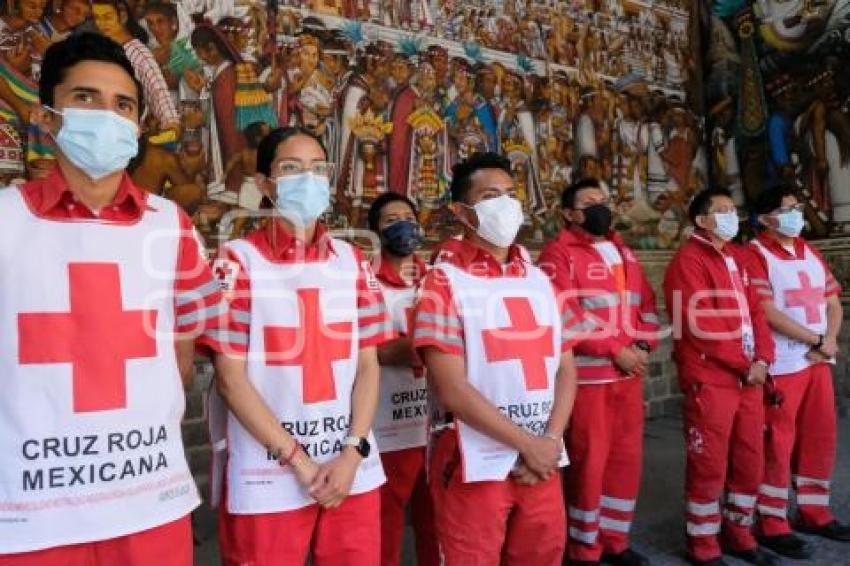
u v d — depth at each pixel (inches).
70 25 152.4
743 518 132.0
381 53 198.5
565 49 240.7
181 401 66.2
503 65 224.8
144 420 61.1
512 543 88.3
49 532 55.7
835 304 154.0
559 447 86.2
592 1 248.1
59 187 59.8
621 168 253.3
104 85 62.0
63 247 59.0
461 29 215.9
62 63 62.1
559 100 238.4
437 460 88.6
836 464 184.5
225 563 76.7
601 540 131.3
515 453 84.7
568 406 91.2
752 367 127.8
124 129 62.0
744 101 264.8
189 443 161.5
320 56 187.5
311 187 79.4
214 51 170.7
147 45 161.3
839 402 240.4
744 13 263.6
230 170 172.1
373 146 195.8
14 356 56.3
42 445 56.2
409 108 203.3
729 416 128.0
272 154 81.8
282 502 73.6
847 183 236.1
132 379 60.4
